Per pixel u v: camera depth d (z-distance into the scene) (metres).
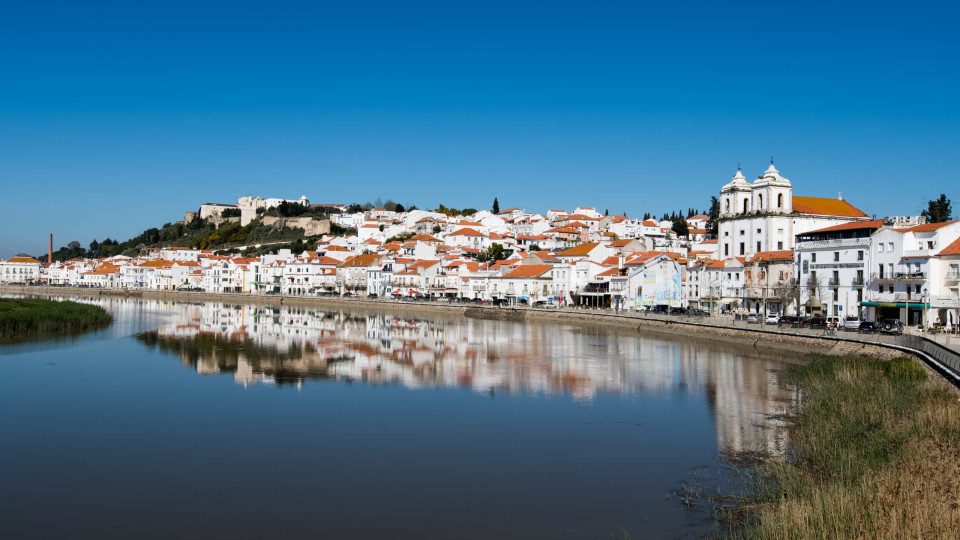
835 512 26.17
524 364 76.88
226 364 75.19
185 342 96.81
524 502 32.34
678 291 156.12
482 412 51.34
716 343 99.81
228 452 40.47
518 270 190.00
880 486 27.95
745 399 56.25
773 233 158.75
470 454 40.16
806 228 161.62
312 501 32.56
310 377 67.06
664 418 49.28
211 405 53.44
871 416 41.38
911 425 37.78
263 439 43.38
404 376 68.06
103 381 63.69
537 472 36.78
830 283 117.06
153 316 150.88
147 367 72.31
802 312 123.50
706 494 33.00
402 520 30.27
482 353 87.38
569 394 58.62
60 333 105.62
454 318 159.50
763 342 92.31
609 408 52.84
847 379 54.56
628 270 159.75
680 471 36.69
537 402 55.16
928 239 102.12
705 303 149.62
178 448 41.28
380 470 37.16
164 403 54.06
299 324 134.75
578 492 33.59
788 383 64.00
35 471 36.88
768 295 131.88
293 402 54.81
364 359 80.62
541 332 119.50
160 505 32.06
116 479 35.62
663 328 115.12
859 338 79.75
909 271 102.31
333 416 49.81
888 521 24.64
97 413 50.41
